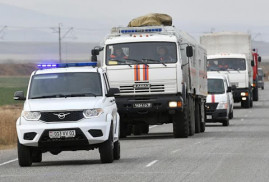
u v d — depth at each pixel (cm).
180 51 5253
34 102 3544
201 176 2905
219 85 7219
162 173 3023
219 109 6806
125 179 2842
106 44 5256
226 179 2803
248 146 4388
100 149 3478
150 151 4131
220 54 9775
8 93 15288
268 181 2728
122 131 5462
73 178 2919
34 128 3441
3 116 6300
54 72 3731
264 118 8000
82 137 3441
